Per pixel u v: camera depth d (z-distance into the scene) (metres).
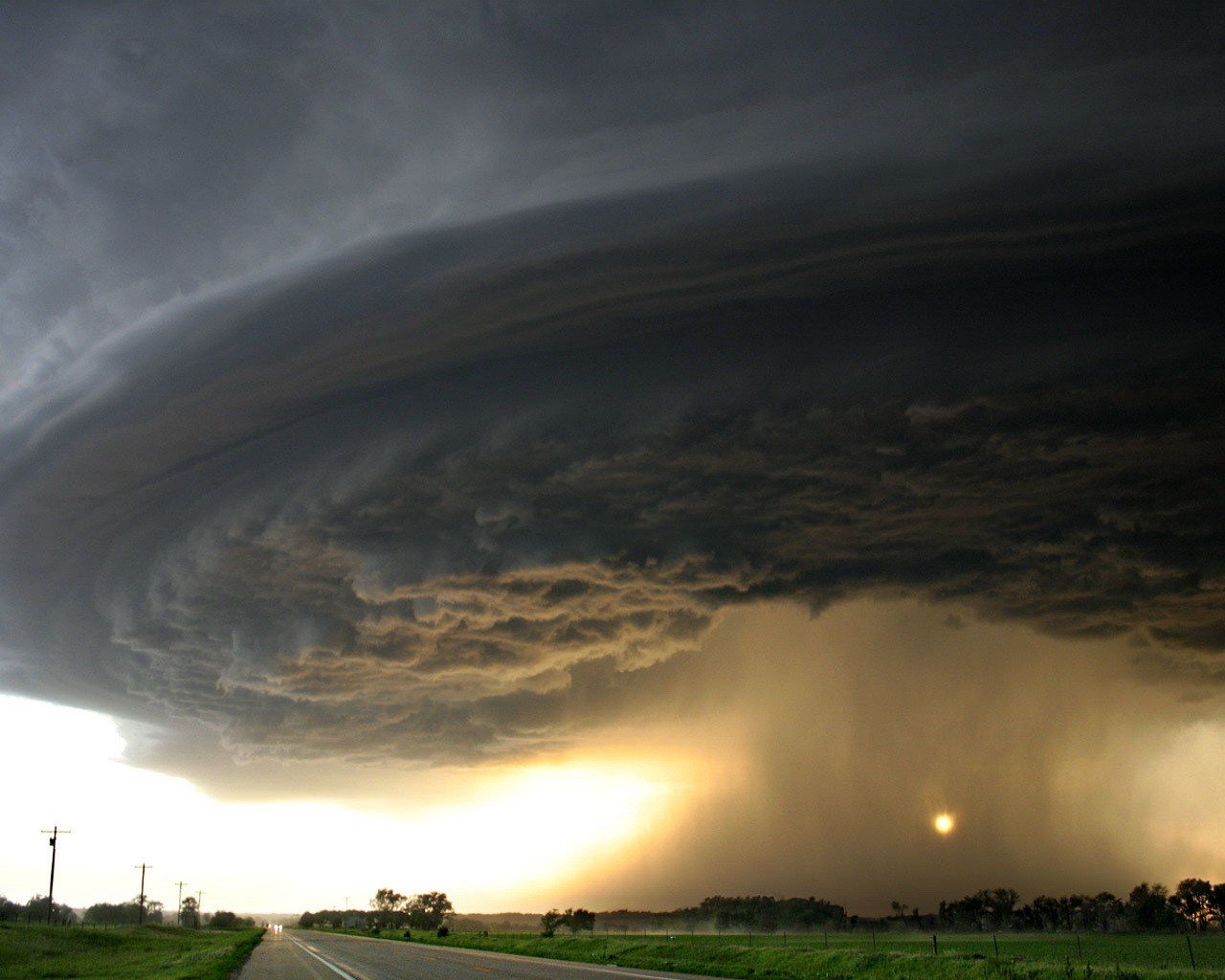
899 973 42.56
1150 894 124.75
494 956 72.94
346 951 82.56
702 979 44.59
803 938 104.25
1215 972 37.31
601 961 63.06
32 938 103.31
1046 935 115.44
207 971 52.53
